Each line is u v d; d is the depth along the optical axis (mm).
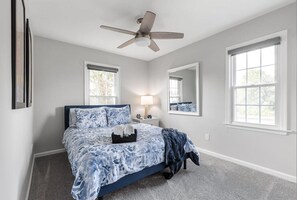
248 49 2516
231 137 2766
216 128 3006
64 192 1895
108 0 2000
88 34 2998
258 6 2148
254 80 2529
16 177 1210
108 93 4074
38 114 3092
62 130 3357
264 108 2410
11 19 1012
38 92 3088
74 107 3391
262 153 2375
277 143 2221
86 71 3678
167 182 2105
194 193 1867
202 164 2660
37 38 3068
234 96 2789
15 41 1034
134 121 4281
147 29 2170
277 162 2221
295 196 1794
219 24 2639
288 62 2109
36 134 3068
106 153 1662
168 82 4094
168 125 4117
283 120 2166
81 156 1649
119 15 2336
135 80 4559
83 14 2311
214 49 3023
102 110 3379
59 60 3320
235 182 2092
